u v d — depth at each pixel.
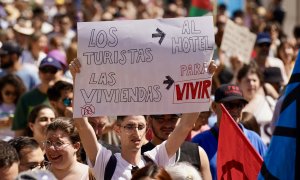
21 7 23.69
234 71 14.73
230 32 14.09
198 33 7.52
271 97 12.65
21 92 12.69
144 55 7.52
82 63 7.52
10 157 6.80
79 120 7.66
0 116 12.62
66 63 14.27
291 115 6.11
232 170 7.65
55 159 7.94
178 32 7.53
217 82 13.59
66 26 20.75
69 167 7.97
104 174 7.65
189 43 7.52
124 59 7.52
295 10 33.16
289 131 6.10
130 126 7.64
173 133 7.79
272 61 16.03
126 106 7.55
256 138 9.48
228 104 9.42
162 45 7.52
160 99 7.54
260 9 29.09
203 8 15.45
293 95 6.12
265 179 6.19
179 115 8.45
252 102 12.09
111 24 7.54
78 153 8.79
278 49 16.80
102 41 7.52
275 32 20.81
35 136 10.11
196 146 8.56
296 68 6.14
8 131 12.13
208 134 9.52
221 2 27.73
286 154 6.09
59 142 7.89
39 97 12.18
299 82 6.12
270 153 6.18
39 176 5.50
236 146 7.58
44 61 12.23
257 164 7.37
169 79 7.53
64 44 20.08
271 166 6.15
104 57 7.52
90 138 7.68
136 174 6.41
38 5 24.70
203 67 7.51
